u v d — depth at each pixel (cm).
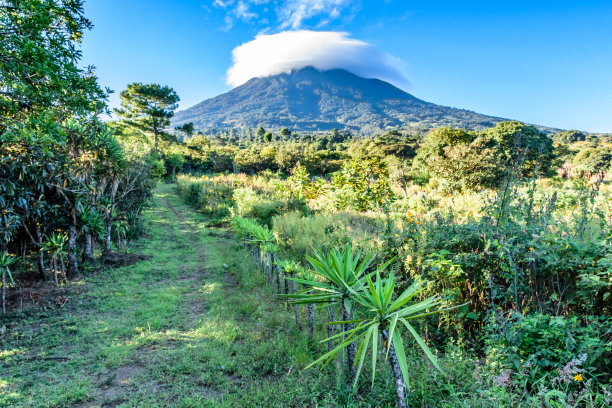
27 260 847
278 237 925
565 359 254
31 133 545
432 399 271
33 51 539
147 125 3912
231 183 2153
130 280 751
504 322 295
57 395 329
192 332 476
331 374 348
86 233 849
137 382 352
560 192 852
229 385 342
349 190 1234
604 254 314
